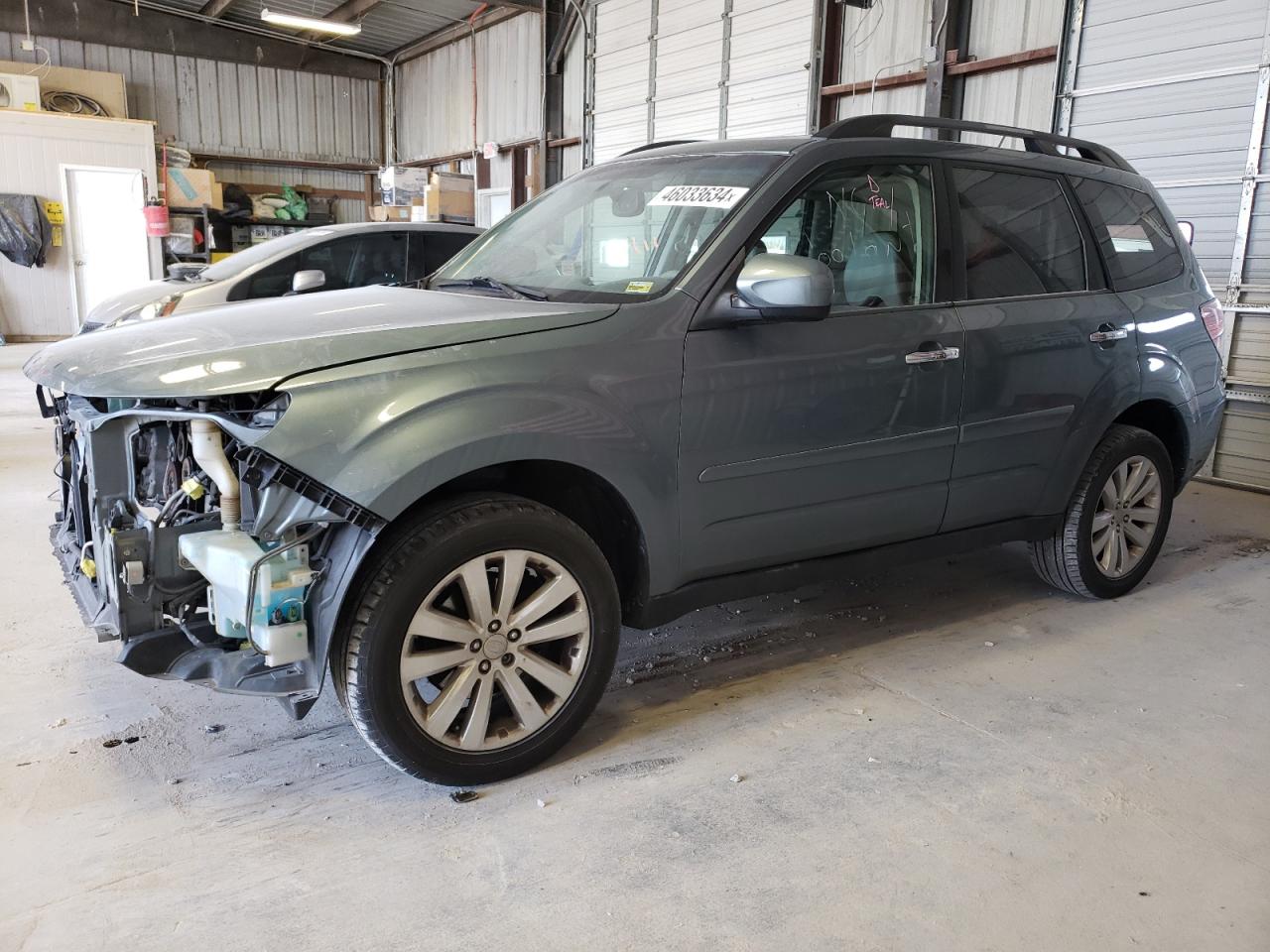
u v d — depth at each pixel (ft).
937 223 9.83
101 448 7.16
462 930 5.91
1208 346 12.69
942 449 9.76
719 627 11.29
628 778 7.78
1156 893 6.44
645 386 7.72
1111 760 8.26
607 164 11.09
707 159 9.73
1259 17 19.16
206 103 55.57
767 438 8.44
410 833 6.93
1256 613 12.10
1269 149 19.26
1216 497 19.40
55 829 6.83
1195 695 9.62
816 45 30.09
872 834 7.05
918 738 8.57
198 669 6.91
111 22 51.31
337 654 7.00
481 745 7.47
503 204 51.13
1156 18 20.84
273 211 56.18
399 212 45.09
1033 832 7.13
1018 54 24.61
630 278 8.64
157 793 7.36
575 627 7.76
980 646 10.80
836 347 8.77
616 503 7.96
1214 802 7.62
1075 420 11.02
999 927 6.06
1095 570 11.94
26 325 46.75
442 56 54.49
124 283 48.55
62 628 10.50
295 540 6.65
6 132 44.75
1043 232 10.91
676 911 6.14
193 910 6.00
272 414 6.49
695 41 35.58
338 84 59.82
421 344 7.02
